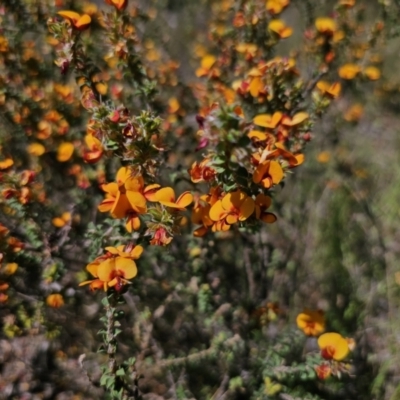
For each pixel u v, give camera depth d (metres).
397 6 0.42
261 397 0.37
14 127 0.42
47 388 0.40
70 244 0.39
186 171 0.35
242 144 0.25
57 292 0.38
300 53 0.48
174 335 0.42
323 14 0.52
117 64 0.34
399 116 0.61
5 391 0.39
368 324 0.45
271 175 0.26
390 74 0.64
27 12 0.41
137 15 0.45
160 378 0.40
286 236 0.49
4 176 0.34
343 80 0.44
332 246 0.49
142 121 0.28
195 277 0.40
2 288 0.36
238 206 0.27
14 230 0.38
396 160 0.58
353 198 0.53
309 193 0.53
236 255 0.44
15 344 0.40
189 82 0.52
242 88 0.33
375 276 0.49
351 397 0.41
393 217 0.53
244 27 0.39
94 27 0.41
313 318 0.35
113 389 0.29
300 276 0.47
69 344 0.41
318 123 0.55
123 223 0.32
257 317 0.41
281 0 0.37
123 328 0.42
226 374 0.39
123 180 0.28
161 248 0.40
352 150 0.59
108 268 0.27
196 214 0.29
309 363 0.34
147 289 0.41
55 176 0.43
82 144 0.40
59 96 0.41
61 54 0.31
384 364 0.43
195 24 0.66
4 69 0.41
